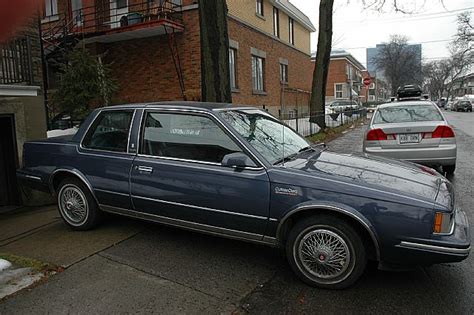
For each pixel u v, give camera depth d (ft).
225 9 29.04
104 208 15.48
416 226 10.37
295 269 11.64
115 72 51.57
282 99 74.54
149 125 14.51
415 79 245.24
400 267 10.91
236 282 11.71
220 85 28.89
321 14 52.01
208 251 13.94
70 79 35.17
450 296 10.76
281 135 14.84
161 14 45.24
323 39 52.19
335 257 11.14
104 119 15.70
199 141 13.35
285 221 11.66
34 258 13.48
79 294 11.01
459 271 12.21
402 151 23.63
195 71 46.73
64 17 51.65
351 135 55.57
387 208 10.57
